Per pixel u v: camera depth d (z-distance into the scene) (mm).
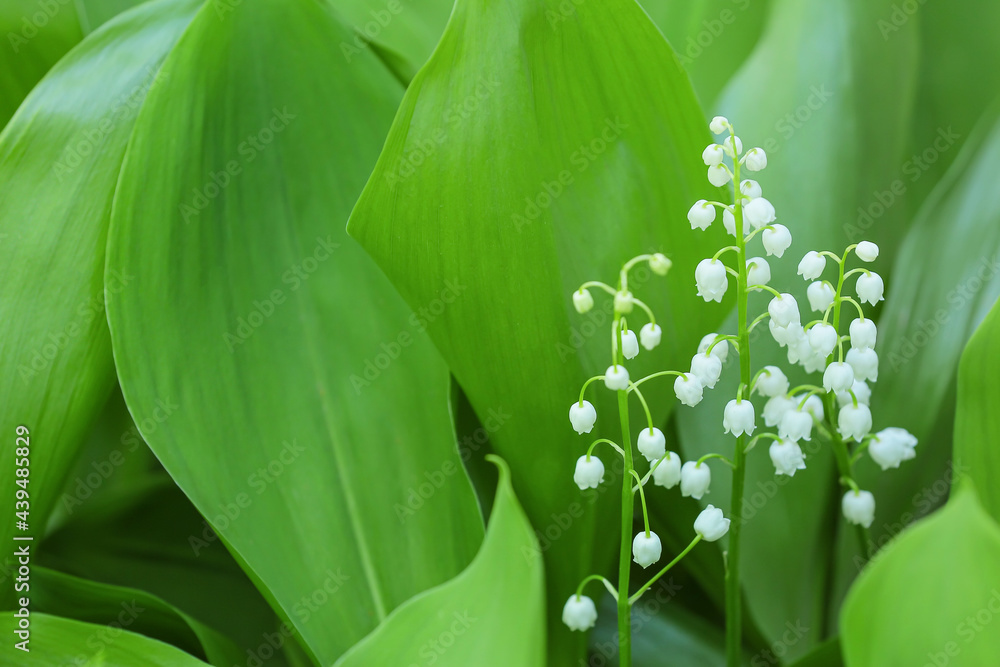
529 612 810
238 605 949
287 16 904
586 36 854
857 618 797
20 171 884
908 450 869
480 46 848
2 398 883
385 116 920
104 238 891
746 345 844
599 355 878
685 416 946
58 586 896
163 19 907
